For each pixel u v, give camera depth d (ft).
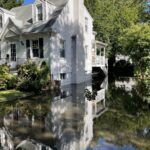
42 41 58.18
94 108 33.24
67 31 64.28
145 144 18.72
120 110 32.04
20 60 61.52
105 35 104.68
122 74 111.34
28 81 47.21
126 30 81.66
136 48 76.13
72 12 67.21
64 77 64.54
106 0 107.04
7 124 24.86
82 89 55.72
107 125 24.44
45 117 27.86
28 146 18.30
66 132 21.95
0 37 64.69
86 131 22.13
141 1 116.88
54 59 58.13
